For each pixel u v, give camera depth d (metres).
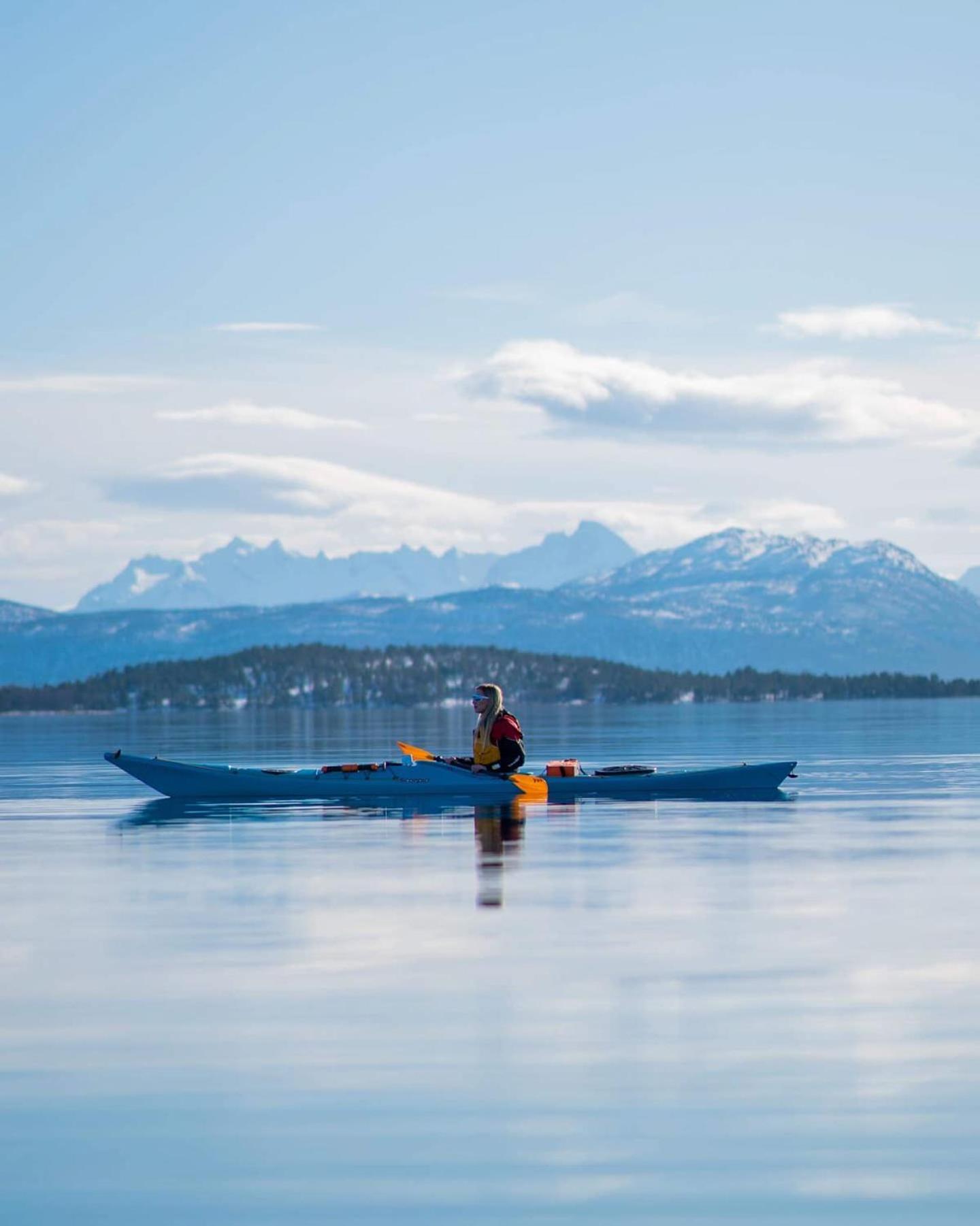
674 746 110.94
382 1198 13.91
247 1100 16.56
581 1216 13.50
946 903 29.00
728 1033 19.02
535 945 24.69
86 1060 18.09
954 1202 13.73
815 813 48.31
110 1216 13.59
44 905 29.59
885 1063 17.69
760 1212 13.55
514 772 53.22
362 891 30.94
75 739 155.12
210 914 28.25
